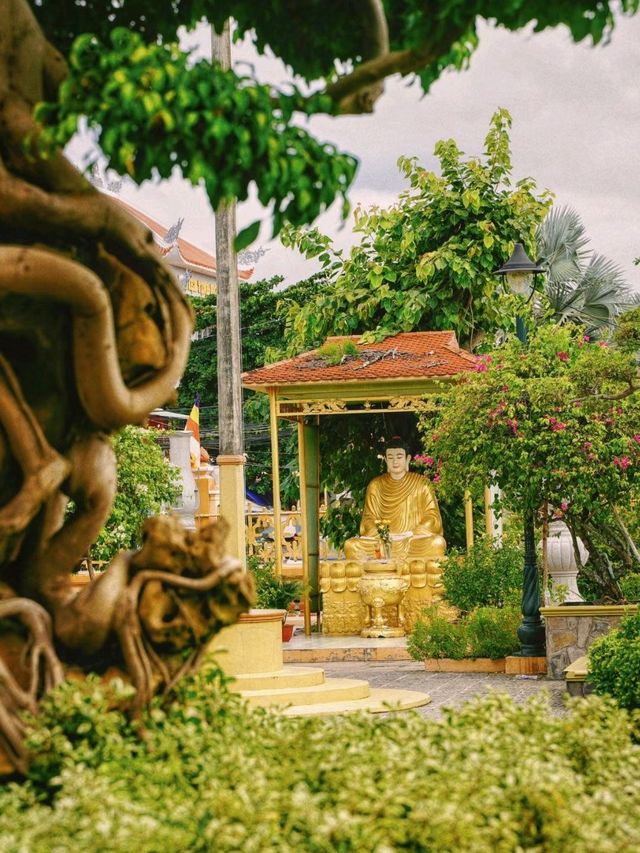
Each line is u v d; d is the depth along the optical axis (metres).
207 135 5.63
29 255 6.36
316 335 27.88
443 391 20.91
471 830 5.18
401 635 22.89
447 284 27.25
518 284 19.73
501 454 17.61
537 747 6.42
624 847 5.21
